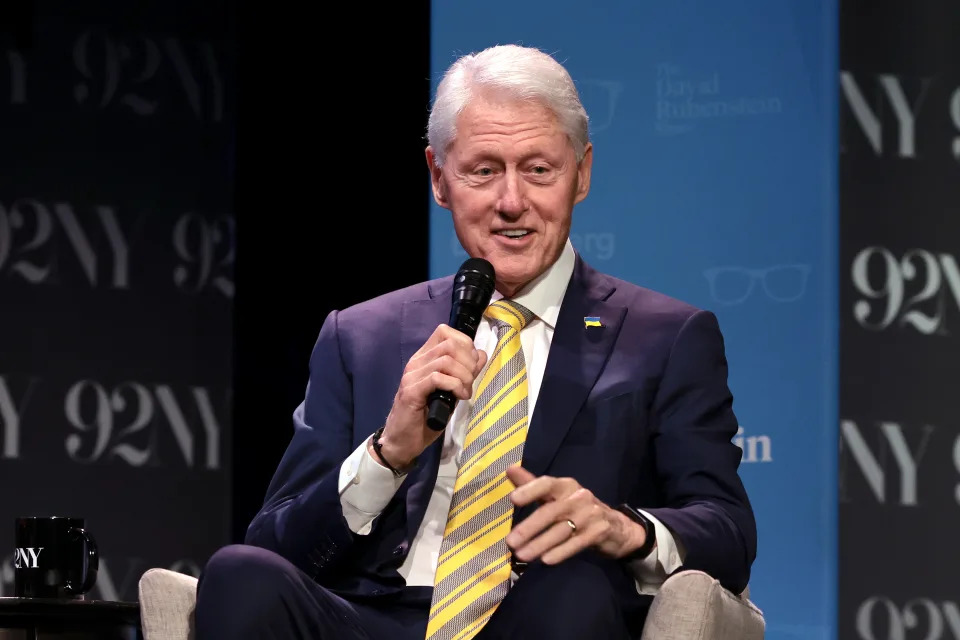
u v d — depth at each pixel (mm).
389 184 13930
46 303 14859
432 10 12891
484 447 6777
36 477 14656
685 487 6828
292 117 14320
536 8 12859
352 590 6707
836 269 12516
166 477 14922
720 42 12734
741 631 6504
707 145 12719
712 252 12656
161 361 15023
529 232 7055
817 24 12664
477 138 7004
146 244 15109
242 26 14695
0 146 14859
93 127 15078
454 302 6672
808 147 12602
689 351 7199
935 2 14102
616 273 12734
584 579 6047
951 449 13914
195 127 15250
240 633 5754
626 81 12805
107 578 14680
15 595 8531
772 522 12539
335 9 14180
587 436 6871
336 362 7504
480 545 6539
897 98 14070
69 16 15062
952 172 14086
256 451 14438
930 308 14000
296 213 14273
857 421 13844
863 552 13734
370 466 6469
